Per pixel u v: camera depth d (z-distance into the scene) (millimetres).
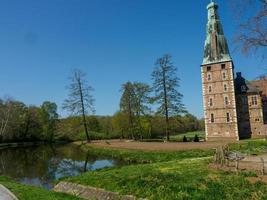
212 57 75875
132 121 82438
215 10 78062
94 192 21328
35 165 42031
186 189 18141
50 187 26750
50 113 111062
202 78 76625
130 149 49625
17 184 23953
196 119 137250
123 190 20016
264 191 17016
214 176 20828
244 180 19078
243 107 75500
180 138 80188
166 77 65062
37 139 105438
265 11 18359
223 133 72750
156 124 84438
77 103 76188
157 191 18562
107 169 29094
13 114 99625
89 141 77500
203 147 45875
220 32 76812
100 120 116500
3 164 43750
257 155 34562
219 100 73938
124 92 81688
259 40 18688
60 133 95812
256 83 75875
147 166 28031
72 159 47875
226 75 73812
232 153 33844
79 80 76438
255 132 74000
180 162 29594
